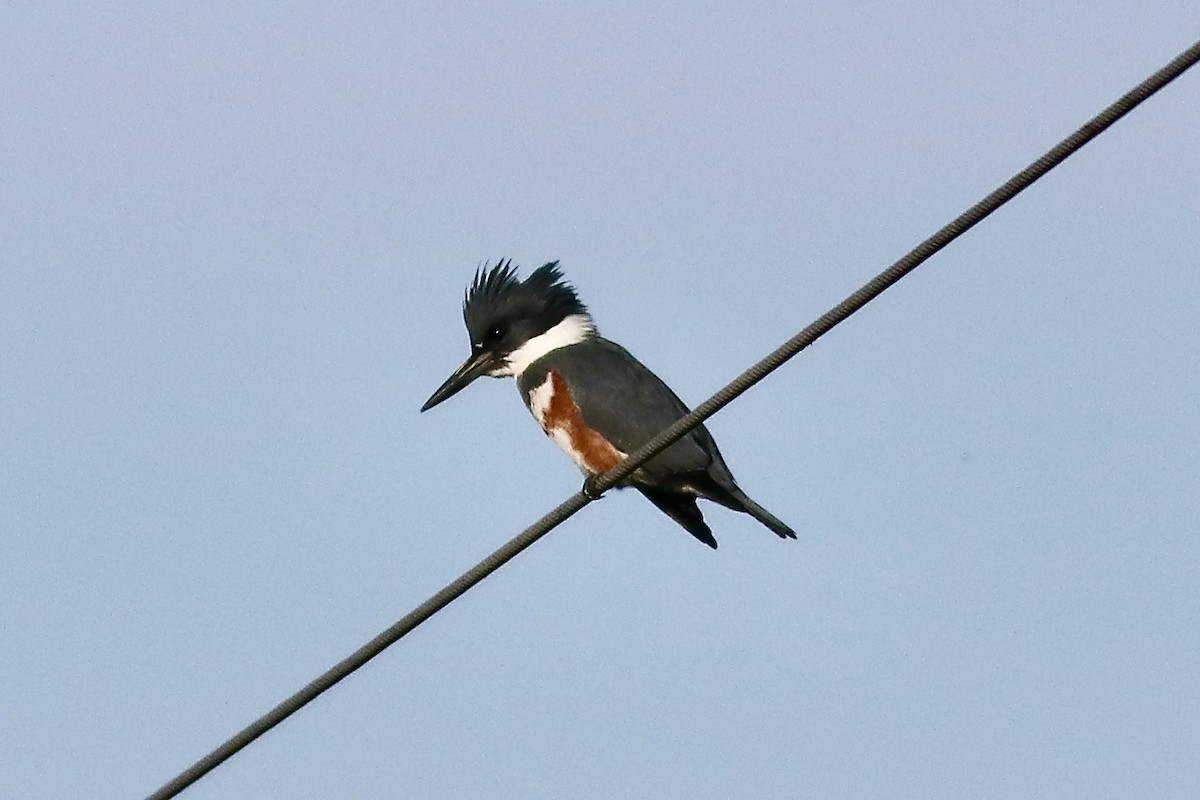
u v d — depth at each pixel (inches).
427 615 363.9
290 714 371.6
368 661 370.3
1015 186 301.7
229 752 376.8
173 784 382.6
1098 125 290.2
